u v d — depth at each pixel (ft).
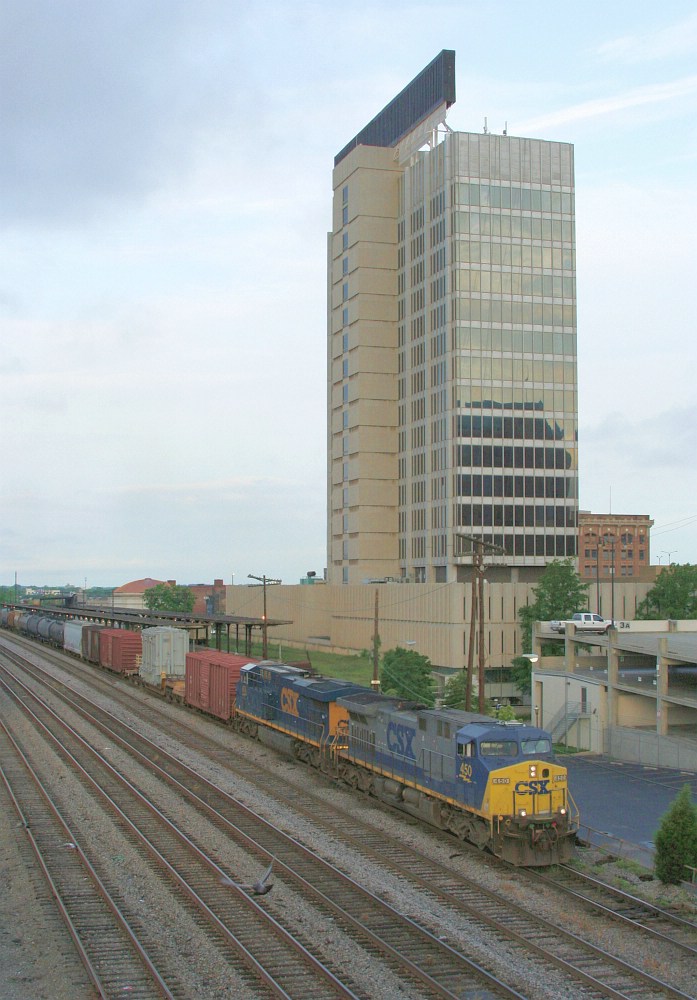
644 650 191.93
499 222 398.83
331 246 481.46
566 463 399.24
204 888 85.56
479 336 393.09
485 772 95.86
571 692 217.56
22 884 86.79
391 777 119.24
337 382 467.11
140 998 62.90
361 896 83.51
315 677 159.02
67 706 216.54
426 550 406.82
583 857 98.68
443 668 355.56
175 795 125.08
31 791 126.72
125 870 91.15
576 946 72.69
